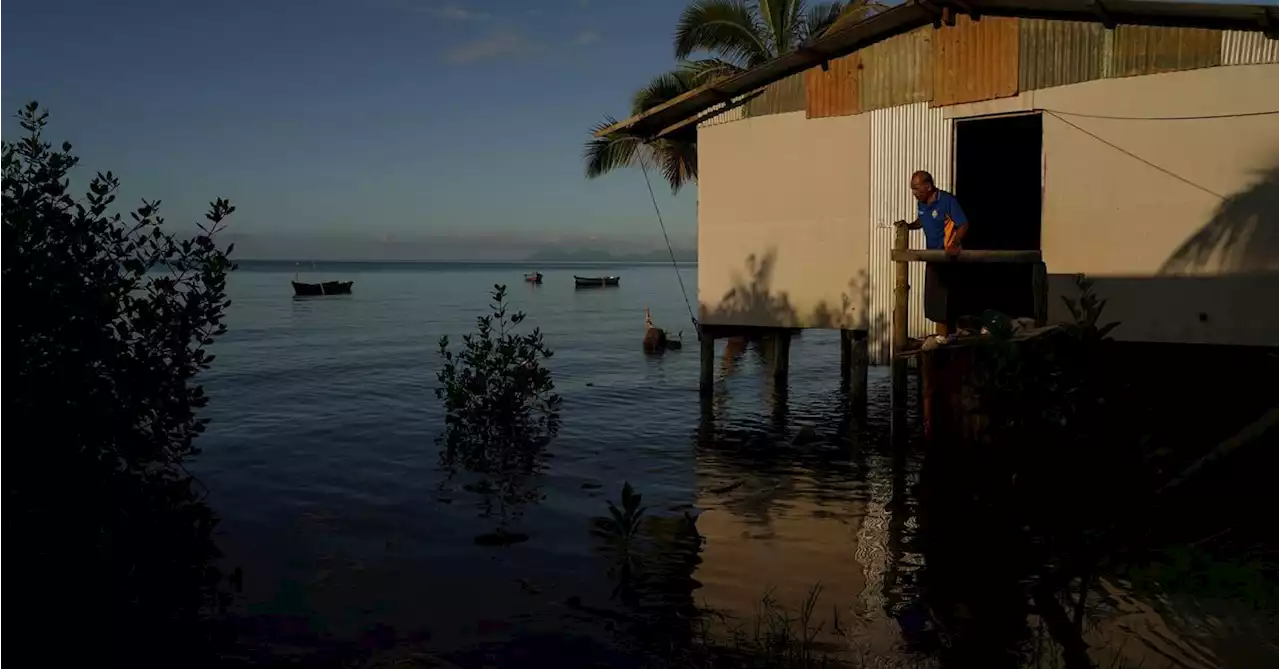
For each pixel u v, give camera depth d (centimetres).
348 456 1205
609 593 697
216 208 834
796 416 1522
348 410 1589
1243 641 550
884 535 829
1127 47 1173
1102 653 552
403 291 7344
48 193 750
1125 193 1184
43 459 715
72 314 736
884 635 607
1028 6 1201
